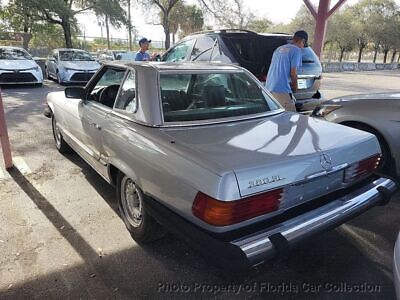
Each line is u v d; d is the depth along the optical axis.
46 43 24.62
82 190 3.97
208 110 2.97
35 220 3.32
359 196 2.55
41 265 2.69
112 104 3.30
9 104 9.09
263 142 2.46
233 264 1.93
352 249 2.97
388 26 48.50
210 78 3.17
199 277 2.61
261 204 2.07
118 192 3.16
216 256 1.98
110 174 3.19
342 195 2.54
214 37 6.88
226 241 2.01
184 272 2.66
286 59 5.18
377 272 2.69
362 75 24.55
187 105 2.91
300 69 5.70
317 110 4.63
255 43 6.45
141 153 2.56
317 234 2.25
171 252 2.88
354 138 2.66
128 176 2.75
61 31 22.06
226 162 2.09
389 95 4.10
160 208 2.38
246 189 2.00
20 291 2.43
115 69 3.42
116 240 3.04
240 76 3.40
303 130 2.77
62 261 2.75
